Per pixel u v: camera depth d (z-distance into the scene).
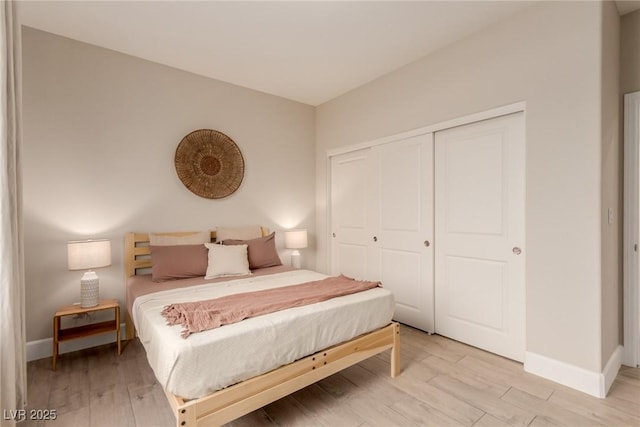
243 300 2.00
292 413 1.81
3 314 1.53
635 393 1.97
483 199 2.61
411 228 3.16
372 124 3.55
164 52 2.91
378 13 2.33
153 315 1.81
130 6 2.24
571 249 2.05
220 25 2.48
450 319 2.86
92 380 2.17
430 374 2.24
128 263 2.90
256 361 1.56
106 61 2.84
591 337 1.96
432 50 2.89
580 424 1.69
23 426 1.69
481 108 2.55
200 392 1.41
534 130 2.23
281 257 4.06
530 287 2.24
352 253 3.88
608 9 2.04
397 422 1.73
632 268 2.28
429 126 2.95
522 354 2.38
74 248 2.43
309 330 1.78
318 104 4.34
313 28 2.53
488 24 2.48
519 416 1.76
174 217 3.23
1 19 1.53
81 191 2.72
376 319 2.14
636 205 2.26
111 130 2.87
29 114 2.50
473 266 2.68
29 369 2.32
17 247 1.71
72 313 2.38
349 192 3.93
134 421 1.74
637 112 2.23
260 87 3.74
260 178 3.87
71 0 2.17
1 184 1.52
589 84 1.97
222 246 3.03
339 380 2.17
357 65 3.18
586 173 1.98
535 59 2.23
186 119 3.30
